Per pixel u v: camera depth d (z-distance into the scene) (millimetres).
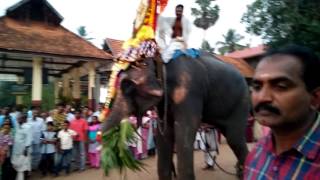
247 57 24281
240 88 4926
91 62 15602
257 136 12242
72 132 9922
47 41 14969
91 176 9484
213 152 8953
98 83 17312
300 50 1519
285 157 1521
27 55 13742
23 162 8805
